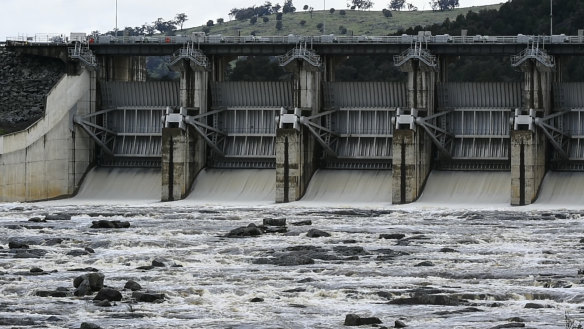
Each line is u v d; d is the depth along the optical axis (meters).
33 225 156.25
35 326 87.75
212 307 95.56
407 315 92.06
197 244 136.62
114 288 102.94
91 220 165.75
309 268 116.56
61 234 146.12
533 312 92.94
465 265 118.19
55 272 112.88
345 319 89.38
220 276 111.25
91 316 91.44
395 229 153.88
